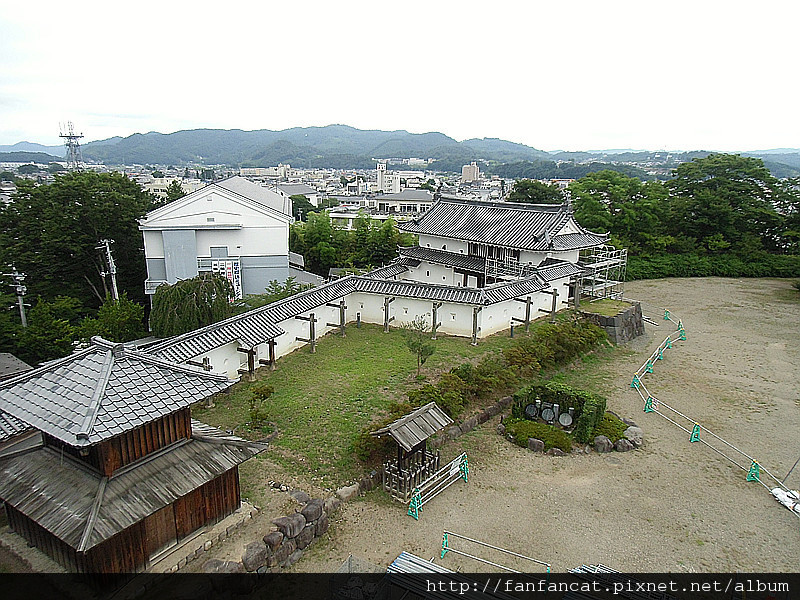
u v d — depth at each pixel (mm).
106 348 12438
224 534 13664
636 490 17656
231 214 37031
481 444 20266
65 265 38906
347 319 32750
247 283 38375
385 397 22359
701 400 25125
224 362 23547
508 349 26656
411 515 15938
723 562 14453
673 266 52781
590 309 35781
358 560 13859
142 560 12133
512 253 38688
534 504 16766
